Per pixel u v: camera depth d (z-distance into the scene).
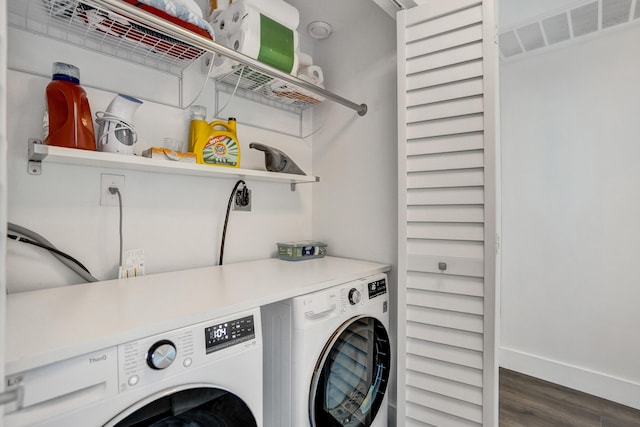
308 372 1.21
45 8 1.10
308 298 1.23
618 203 2.13
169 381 0.83
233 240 1.75
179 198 1.52
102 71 1.27
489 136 1.32
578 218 2.28
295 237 2.09
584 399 2.15
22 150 1.11
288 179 1.75
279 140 1.98
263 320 1.31
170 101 1.47
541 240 2.43
